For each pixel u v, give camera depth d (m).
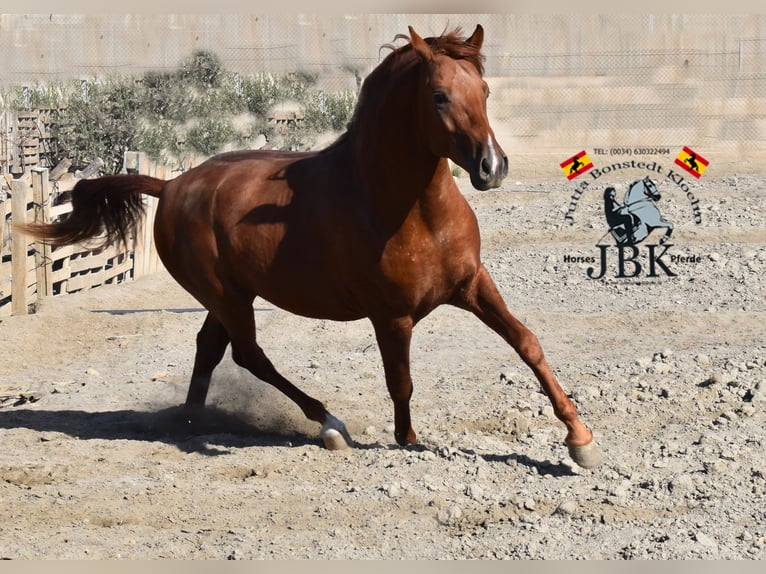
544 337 12.21
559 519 6.80
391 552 6.39
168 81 26.62
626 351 11.33
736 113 30.66
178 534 6.79
